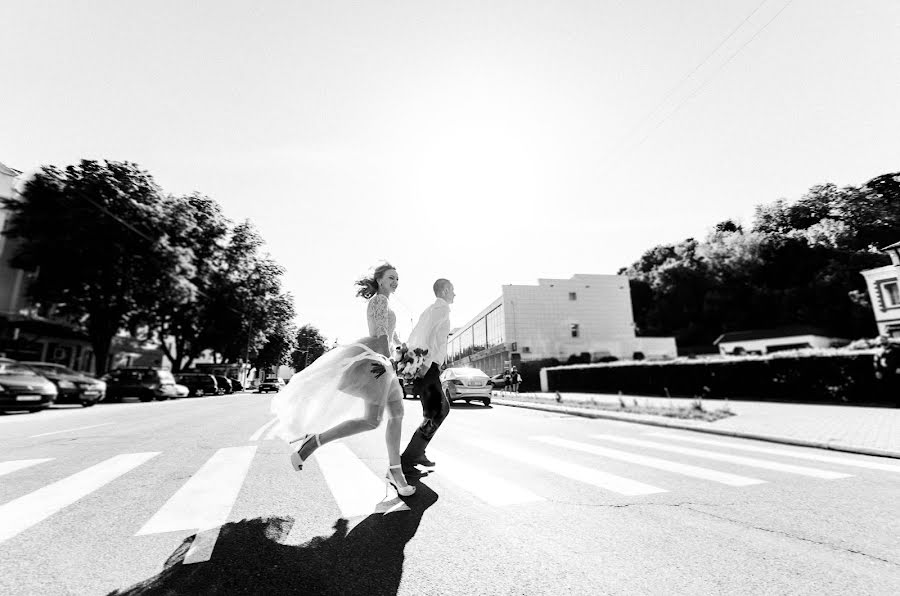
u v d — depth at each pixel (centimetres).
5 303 2305
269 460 468
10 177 2269
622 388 1948
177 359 3331
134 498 322
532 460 482
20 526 263
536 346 3919
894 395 1015
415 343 414
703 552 234
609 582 199
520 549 236
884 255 3922
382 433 690
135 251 2198
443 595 185
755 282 4825
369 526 268
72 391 1405
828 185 4941
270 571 205
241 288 3309
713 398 1459
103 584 191
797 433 669
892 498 339
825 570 214
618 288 4178
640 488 363
